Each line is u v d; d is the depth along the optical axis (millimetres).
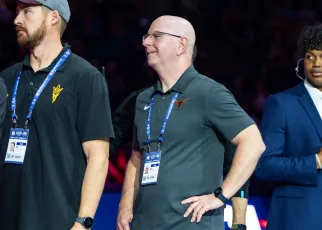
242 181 5633
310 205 6336
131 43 13492
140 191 5770
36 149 5434
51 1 5531
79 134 5508
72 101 5488
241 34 14055
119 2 13953
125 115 6449
